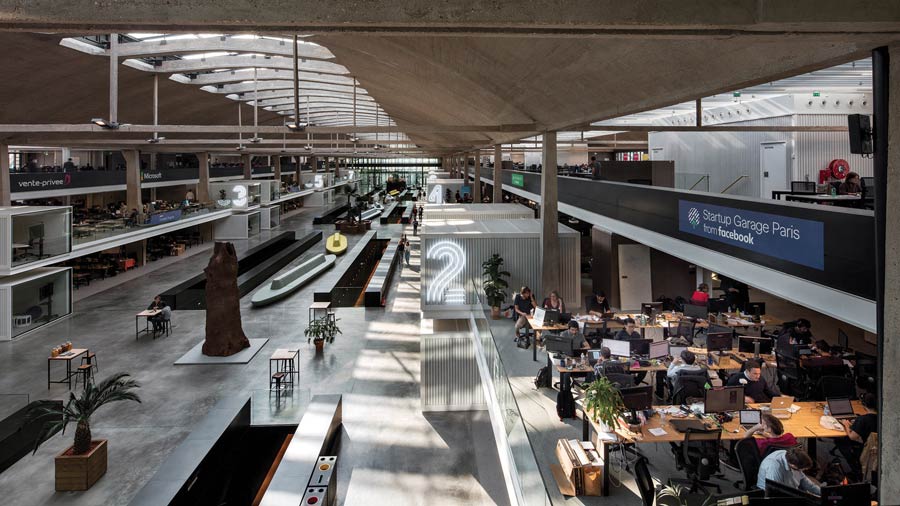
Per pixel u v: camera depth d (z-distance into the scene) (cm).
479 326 1315
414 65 1788
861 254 679
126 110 3447
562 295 1669
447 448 1241
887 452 465
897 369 452
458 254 1608
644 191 1445
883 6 333
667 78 899
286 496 896
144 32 329
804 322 1205
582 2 322
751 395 935
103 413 1328
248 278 2778
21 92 2631
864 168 1480
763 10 331
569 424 937
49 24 319
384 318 2247
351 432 1302
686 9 328
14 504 954
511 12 321
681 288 1795
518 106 1592
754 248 928
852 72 1272
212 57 2962
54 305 2120
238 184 4356
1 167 2534
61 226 2155
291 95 4222
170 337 1942
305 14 314
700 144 1997
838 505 604
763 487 687
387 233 4769
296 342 1927
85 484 1002
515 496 778
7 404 1177
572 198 2234
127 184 3747
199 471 975
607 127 1612
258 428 1265
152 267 3219
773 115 1568
